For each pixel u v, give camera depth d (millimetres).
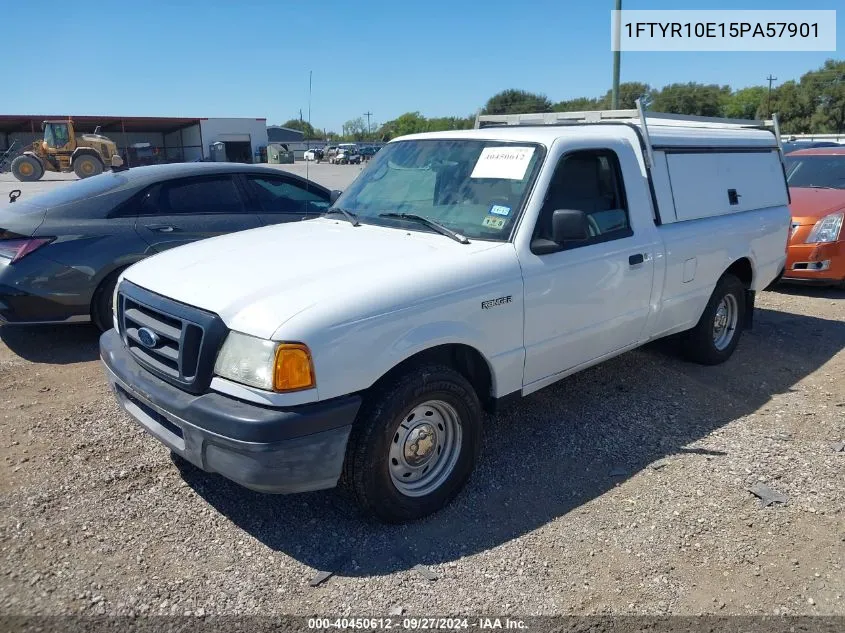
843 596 2977
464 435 3633
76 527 3393
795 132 61719
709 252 5211
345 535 3393
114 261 5973
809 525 3484
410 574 3107
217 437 2992
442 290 3422
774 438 4457
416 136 4898
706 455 4223
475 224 3986
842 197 8656
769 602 2938
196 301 3248
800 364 5918
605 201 4465
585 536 3396
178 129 54469
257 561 3184
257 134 51938
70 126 34906
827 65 61000
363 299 3158
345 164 47031
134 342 3617
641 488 3838
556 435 4484
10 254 5742
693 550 3287
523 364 3922
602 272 4277
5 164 41031
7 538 3283
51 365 5660
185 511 3562
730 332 5902
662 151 4902
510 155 4168
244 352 3014
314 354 2977
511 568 3154
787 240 6285
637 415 4797
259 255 3742
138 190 6273
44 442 4258
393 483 3385
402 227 4156
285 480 3002
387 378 3314
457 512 3607
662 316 4934
